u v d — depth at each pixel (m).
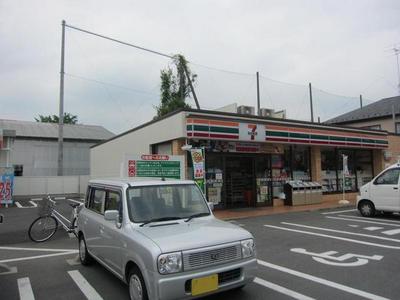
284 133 15.32
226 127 13.43
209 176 14.07
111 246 5.06
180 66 26.91
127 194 5.09
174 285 3.85
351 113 30.86
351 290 4.93
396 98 28.86
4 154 20.75
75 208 9.80
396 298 4.61
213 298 4.70
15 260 7.27
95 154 23.97
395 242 8.04
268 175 15.88
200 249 4.08
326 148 18.33
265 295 4.80
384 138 20.45
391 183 11.59
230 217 12.55
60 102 26.12
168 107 25.59
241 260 4.38
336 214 13.07
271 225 10.80
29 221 13.11
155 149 15.06
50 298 5.00
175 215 5.09
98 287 5.39
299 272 5.84
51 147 34.03
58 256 7.55
